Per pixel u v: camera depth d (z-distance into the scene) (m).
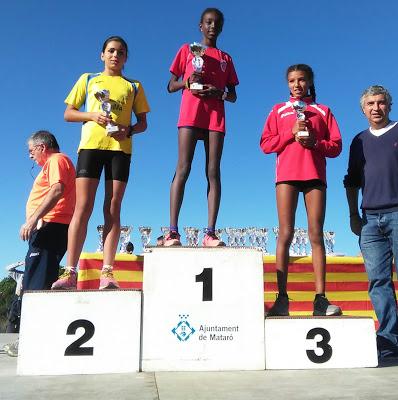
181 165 3.34
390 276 3.34
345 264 4.83
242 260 2.67
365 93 3.51
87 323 2.54
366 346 2.68
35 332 2.51
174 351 2.55
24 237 3.21
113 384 2.12
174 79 3.64
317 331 2.66
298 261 4.75
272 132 3.41
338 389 1.95
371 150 3.43
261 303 2.65
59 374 2.47
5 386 2.10
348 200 3.69
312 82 3.49
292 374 2.40
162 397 1.79
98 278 4.38
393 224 3.27
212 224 3.30
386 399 1.73
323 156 3.29
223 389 1.96
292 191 3.20
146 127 3.45
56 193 3.36
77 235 3.04
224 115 3.52
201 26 3.74
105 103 3.16
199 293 2.62
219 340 2.58
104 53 3.45
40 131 3.75
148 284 2.60
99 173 3.18
